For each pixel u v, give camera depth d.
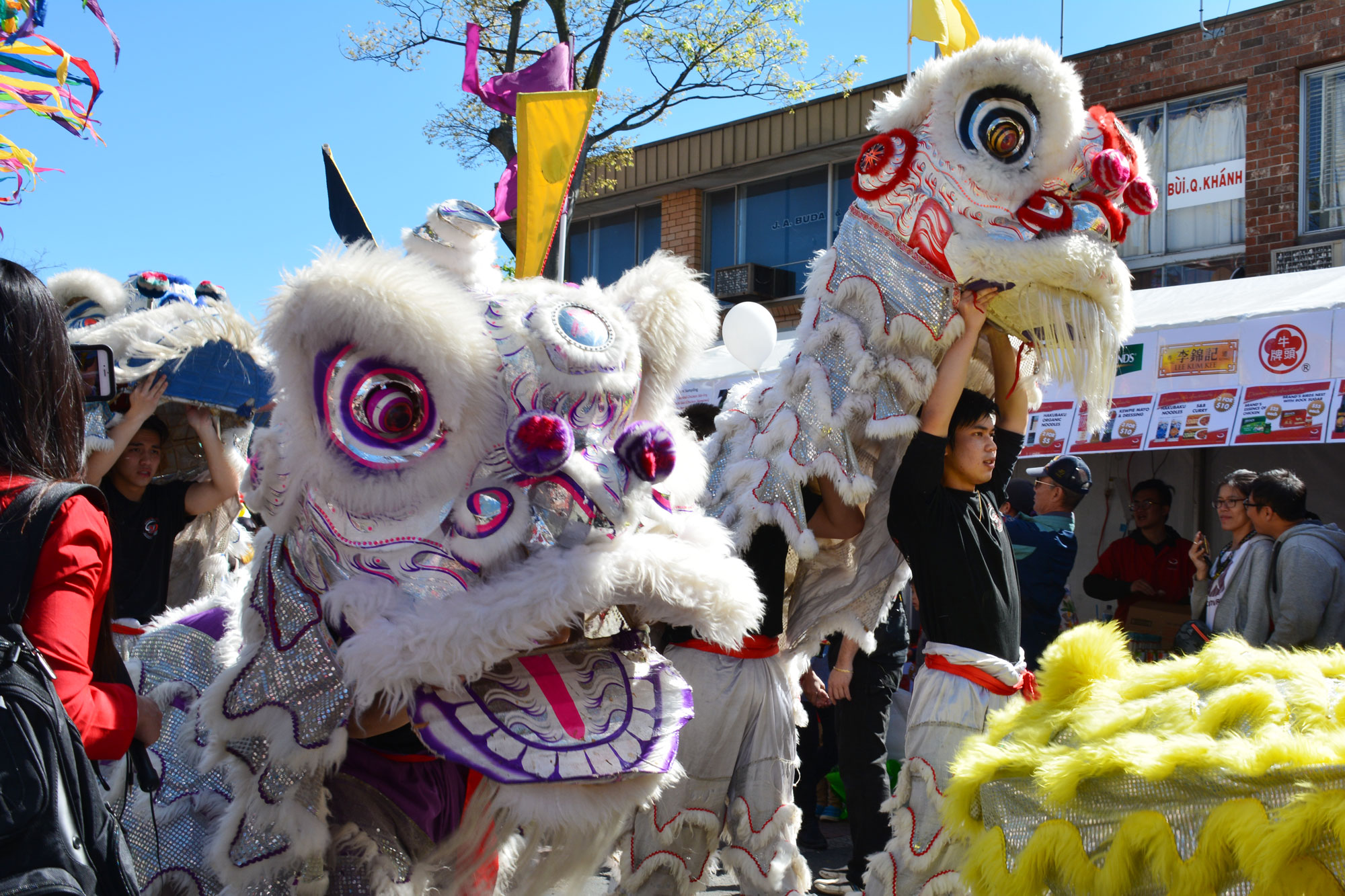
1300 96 9.51
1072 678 1.88
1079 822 1.59
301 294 1.83
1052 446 5.76
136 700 1.77
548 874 2.03
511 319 2.04
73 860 1.50
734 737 3.03
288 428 1.94
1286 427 4.95
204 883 2.38
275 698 1.96
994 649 2.92
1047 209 2.86
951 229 2.92
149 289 3.50
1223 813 1.39
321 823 1.99
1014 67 2.82
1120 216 2.88
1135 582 5.86
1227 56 9.83
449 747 1.85
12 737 1.47
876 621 3.39
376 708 1.99
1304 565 4.20
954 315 2.98
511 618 1.80
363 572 1.93
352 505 1.90
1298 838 1.30
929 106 3.03
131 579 3.33
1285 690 1.58
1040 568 4.61
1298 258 9.38
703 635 2.09
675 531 2.11
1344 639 4.16
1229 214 9.92
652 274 2.24
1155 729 1.61
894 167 2.99
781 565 3.20
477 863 2.07
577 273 15.48
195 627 2.71
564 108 2.53
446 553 1.92
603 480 1.95
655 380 2.21
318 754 1.94
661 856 2.98
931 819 2.82
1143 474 7.40
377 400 1.85
